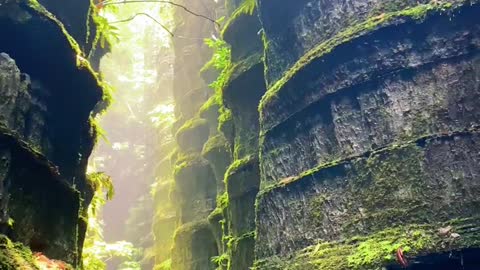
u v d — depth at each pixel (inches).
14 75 225.6
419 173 243.1
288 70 328.5
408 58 260.5
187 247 669.3
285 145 313.7
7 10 236.7
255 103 415.5
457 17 250.5
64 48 263.3
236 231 414.6
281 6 337.4
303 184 291.0
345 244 258.8
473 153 234.4
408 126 253.1
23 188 220.8
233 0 507.2
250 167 406.9
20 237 215.8
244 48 435.5
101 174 411.5
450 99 245.4
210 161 621.0
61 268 213.2
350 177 267.4
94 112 403.2
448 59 250.1
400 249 230.8
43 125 259.3
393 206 246.7
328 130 286.8
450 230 225.9
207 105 671.8
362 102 271.4
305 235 283.3
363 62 273.3
